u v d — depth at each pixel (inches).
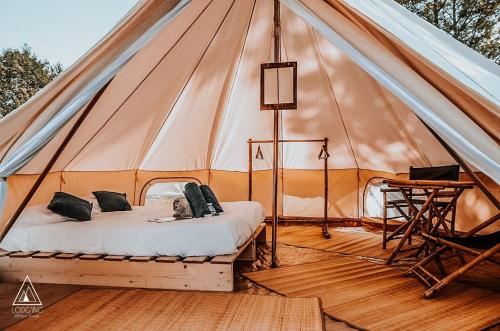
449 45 83.8
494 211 170.7
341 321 88.6
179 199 130.6
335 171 230.5
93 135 172.7
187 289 112.1
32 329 85.7
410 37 80.1
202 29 143.2
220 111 201.2
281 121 213.2
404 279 120.7
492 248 102.2
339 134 212.7
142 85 155.8
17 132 93.4
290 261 145.1
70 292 111.0
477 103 76.6
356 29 82.2
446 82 78.0
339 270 131.7
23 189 160.6
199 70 169.3
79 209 129.6
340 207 231.3
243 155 230.8
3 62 370.9
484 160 80.8
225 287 110.7
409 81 78.3
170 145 213.8
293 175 235.1
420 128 175.5
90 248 119.5
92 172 202.4
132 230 117.9
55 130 95.7
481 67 83.4
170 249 115.7
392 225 211.6
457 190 131.5
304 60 178.7
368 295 105.8
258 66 182.4
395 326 85.0
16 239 124.5
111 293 109.6
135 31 90.4
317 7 85.7
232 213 136.9
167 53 144.9
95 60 90.7
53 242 122.1
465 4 281.9
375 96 177.5
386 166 215.0
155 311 95.3
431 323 86.4
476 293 106.9
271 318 90.0
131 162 212.7
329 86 187.3
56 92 91.3
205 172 229.9
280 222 235.8
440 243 115.6
